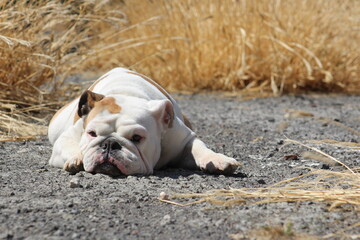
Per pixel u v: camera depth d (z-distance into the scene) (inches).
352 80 746.8
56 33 553.0
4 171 322.0
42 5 525.3
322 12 745.0
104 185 288.8
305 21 738.2
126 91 337.1
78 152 312.0
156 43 767.7
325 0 754.8
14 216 242.1
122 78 354.6
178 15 758.5
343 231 233.8
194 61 743.7
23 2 491.8
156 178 304.0
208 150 335.6
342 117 560.7
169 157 339.6
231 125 509.0
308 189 290.4
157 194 278.1
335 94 718.5
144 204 264.1
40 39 513.7
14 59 482.0
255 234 228.4
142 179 298.5
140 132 303.1
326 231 234.5
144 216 248.1
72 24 547.2
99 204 261.3
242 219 245.9
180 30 751.7
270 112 589.0
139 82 353.1
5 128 440.8
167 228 234.4
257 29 727.7
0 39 483.2
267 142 433.4
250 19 732.0
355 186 288.5
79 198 268.1
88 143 305.7
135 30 786.2
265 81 715.4
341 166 350.9
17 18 492.4
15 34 489.4
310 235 228.5
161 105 317.4
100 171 300.7
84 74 775.1
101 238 221.0
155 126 315.6
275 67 719.7
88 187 285.9
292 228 236.5
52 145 388.5
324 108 619.2
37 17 491.2
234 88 713.0
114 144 299.0
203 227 236.2
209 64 738.8
